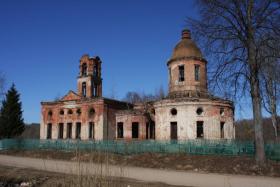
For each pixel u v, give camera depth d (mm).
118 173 11172
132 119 44688
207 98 37750
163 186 16156
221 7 24266
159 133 39375
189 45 42156
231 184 17625
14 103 60406
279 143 27156
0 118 59188
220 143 31031
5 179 19031
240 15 23969
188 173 23016
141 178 19922
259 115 24203
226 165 25172
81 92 51500
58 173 20844
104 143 34656
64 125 49906
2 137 58125
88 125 47125
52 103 51719
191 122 37312
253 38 23250
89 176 9422
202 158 28703
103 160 9992
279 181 18766
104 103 46000
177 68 41719
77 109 48844
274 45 22094
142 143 35438
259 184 17594
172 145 33531
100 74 53312
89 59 51781
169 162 28984
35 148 45719
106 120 45906
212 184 17672
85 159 10320
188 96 38688
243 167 24016
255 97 24094
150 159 30734
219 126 37812
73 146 40500
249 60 23516
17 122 59844
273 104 25984
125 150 35312
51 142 44375
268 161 24781
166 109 39031
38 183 16750
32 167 25797
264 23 23109
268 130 55656
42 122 52500
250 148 29109
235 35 24172
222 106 38531
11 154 43031
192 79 40750
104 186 9367
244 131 58312
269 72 22266
